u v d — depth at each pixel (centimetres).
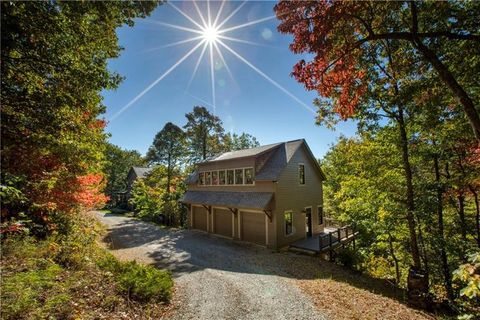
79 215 1259
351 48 582
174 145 2998
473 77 677
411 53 764
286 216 1552
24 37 543
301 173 1744
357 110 1002
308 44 541
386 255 1447
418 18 614
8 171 636
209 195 1911
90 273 628
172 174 2986
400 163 1110
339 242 1527
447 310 730
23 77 594
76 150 798
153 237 1752
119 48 747
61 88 646
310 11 516
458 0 587
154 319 520
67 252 694
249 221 1608
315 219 1834
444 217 1167
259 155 1638
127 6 661
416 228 1063
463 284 881
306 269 1045
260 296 685
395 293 891
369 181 1220
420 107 848
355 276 1052
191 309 594
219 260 1158
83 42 631
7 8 486
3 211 652
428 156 1038
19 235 665
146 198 2755
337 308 612
